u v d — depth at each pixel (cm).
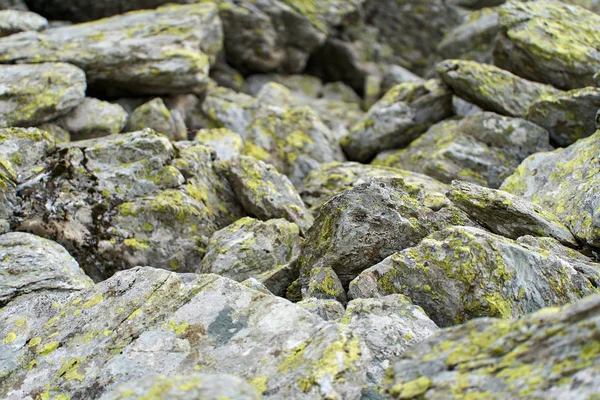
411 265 691
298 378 517
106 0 1784
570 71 1305
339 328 570
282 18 1938
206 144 1168
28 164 958
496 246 655
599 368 385
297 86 2034
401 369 476
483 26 1784
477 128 1233
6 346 653
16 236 846
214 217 1041
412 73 2214
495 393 418
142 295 688
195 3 1778
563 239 780
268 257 892
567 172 934
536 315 459
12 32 1434
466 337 479
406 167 1280
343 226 781
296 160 1344
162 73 1393
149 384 457
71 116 1254
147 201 973
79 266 895
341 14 2069
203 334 615
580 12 1426
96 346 634
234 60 1981
